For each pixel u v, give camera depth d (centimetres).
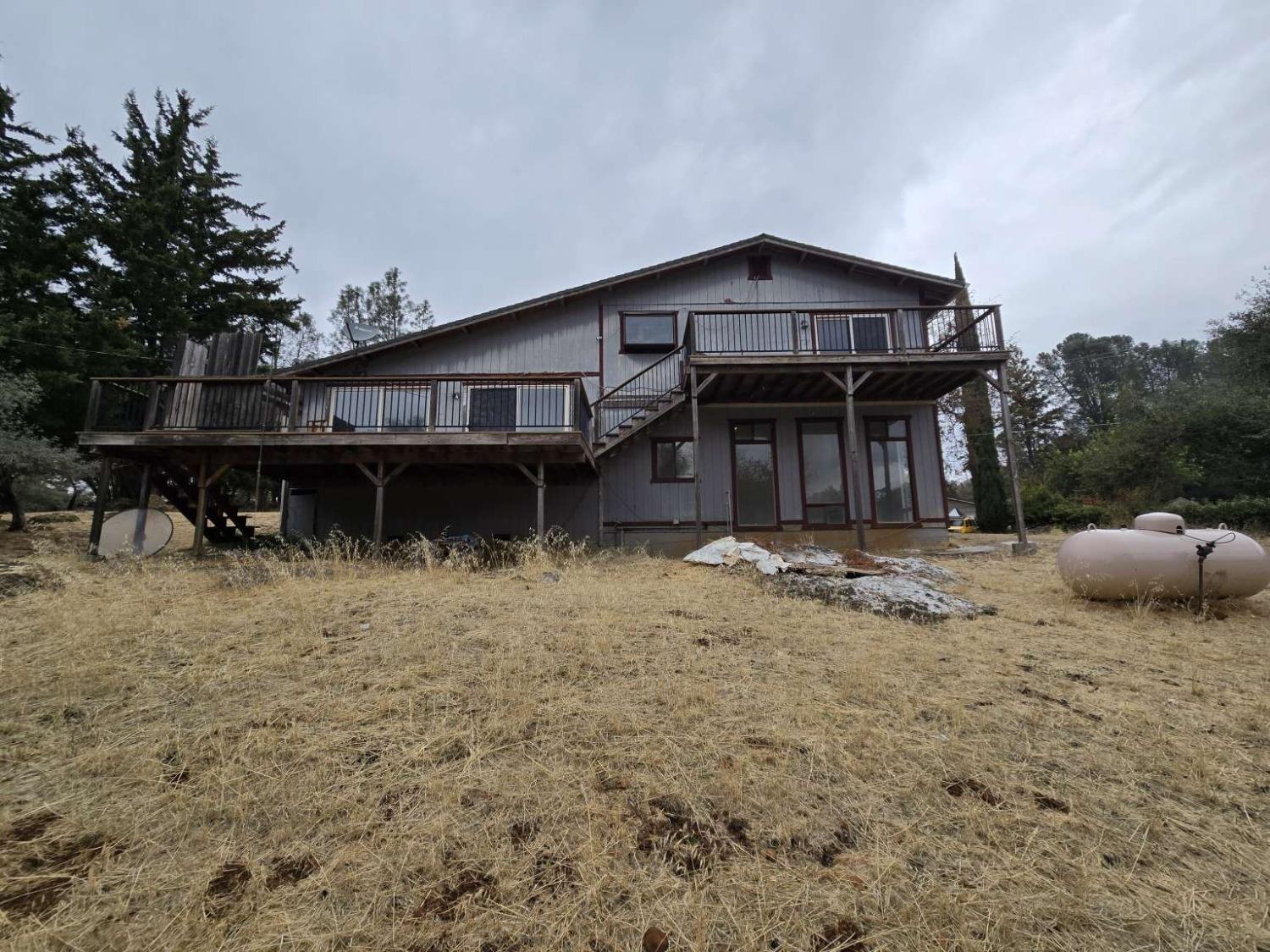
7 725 298
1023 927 170
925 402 1298
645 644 431
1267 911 179
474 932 168
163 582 648
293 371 1173
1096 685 376
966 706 334
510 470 1112
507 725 293
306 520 1241
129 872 194
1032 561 948
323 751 271
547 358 1282
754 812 225
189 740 283
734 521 1258
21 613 511
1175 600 590
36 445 1054
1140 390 4525
